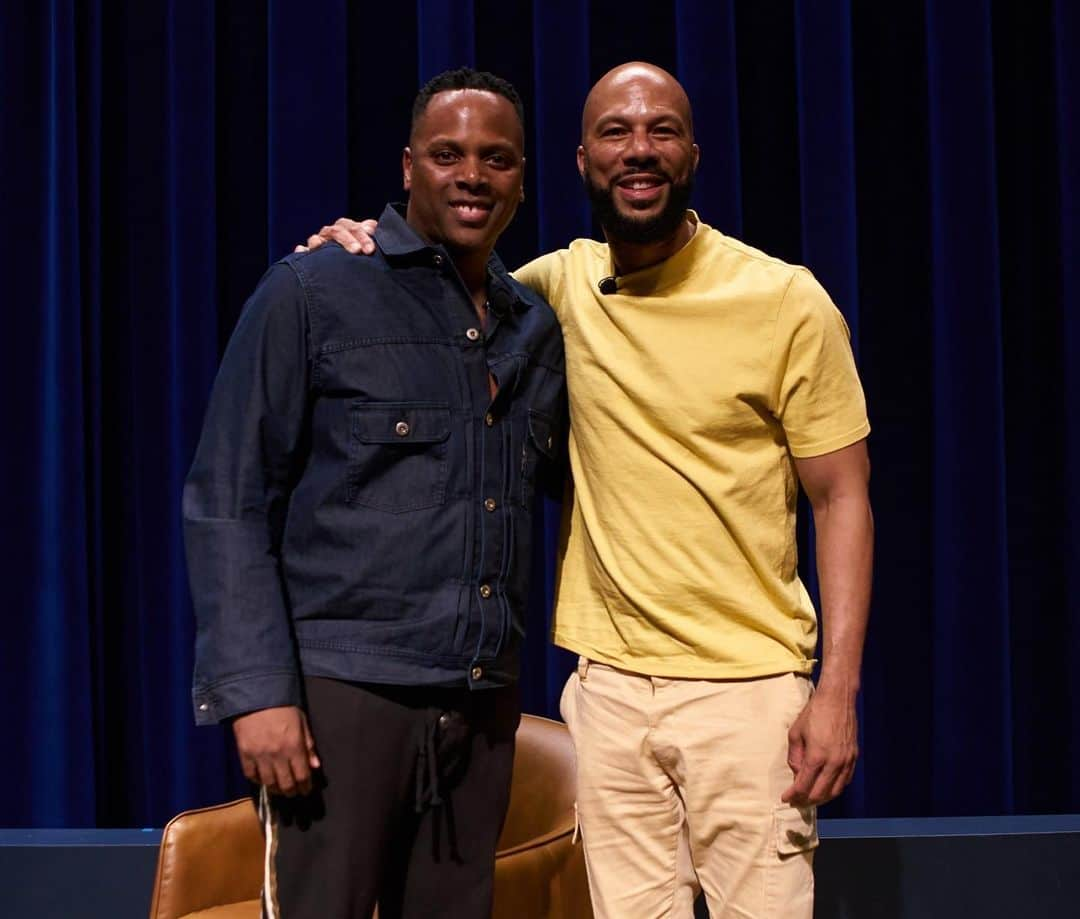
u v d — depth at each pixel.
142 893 2.27
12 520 2.66
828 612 1.60
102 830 2.40
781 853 1.61
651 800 1.67
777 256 2.79
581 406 1.65
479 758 1.53
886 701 2.78
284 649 1.37
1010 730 2.66
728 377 1.60
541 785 2.06
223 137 2.79
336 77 2.66
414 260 1.51
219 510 1.39
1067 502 2.70
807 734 1.57
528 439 1.56
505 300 1.57
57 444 2.62
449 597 1.45
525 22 2.79
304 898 1.42
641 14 2.78
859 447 1.63
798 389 1.60
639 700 1.64
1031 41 2.78
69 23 2.63
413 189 1.55
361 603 1.42
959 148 2.67
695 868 1.70
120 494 2.76
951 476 2.67
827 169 2.64
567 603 1.72
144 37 2.73
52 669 2.62
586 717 1.70
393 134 2.78
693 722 1.62
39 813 2.63
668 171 1.58
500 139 1.51
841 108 2.64
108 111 2.75
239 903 1.95
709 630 1.61
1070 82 2.68
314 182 2.65
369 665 1.41
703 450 1.61
